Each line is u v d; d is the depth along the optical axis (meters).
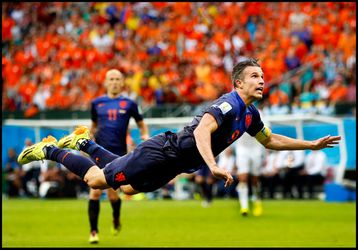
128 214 20.98
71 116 32.31
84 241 14.08
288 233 15.52
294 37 34.47
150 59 36.62
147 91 34.78
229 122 8.57
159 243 13.67
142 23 40.38
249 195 25.66
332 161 27.45
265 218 19.27
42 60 40.47
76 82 37.78
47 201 27.44
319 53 32.28
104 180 9.15
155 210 22.55
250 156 20.34
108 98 14.53
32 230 16.45
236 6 38.72
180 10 39.53
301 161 27.58
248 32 36.94
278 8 38.00
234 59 35.94
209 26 38.47
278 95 30.56
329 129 27.41
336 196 26.20
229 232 15.80
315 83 30.75
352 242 13.77
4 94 38.66
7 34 41.69
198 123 8.73
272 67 33.28
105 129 14.35
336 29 34.94
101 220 19.08
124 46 38.88
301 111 29.09
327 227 16.78
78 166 9.44
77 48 39.31
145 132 14.81
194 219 19.20
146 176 8.95
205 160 7.99
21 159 9.95
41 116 32.66
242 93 8.78
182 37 38.25
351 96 29.75
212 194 26.86
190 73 35.31
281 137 9.66
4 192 31.31
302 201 26.34
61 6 43.88
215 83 34.19
